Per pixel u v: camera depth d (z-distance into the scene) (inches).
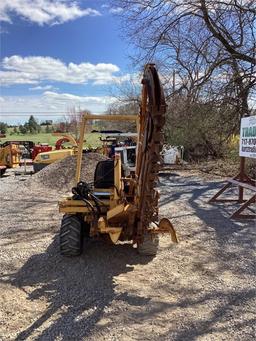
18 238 266.7
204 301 164.7
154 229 208.1
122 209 194.4
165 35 639.8
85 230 240.1
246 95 633.6
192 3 599.8
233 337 135.4
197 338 134.7
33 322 147.3
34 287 181.0
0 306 161.0
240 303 162.4
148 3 617.3
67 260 216.7
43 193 482.3
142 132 199.9
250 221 314.7
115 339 134.6
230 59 616.7
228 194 460.1
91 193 218.5
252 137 333.1
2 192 493.7
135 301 164.9
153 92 174.4
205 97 653.9
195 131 737.0
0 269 204.8
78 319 149.4
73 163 553.3
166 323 145.9
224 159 845.2
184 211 358.3
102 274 196.2
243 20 597.6
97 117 232.4
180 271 200.5
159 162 183.2
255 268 204.2
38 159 718.5
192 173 729.0
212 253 230.1
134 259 218.1
